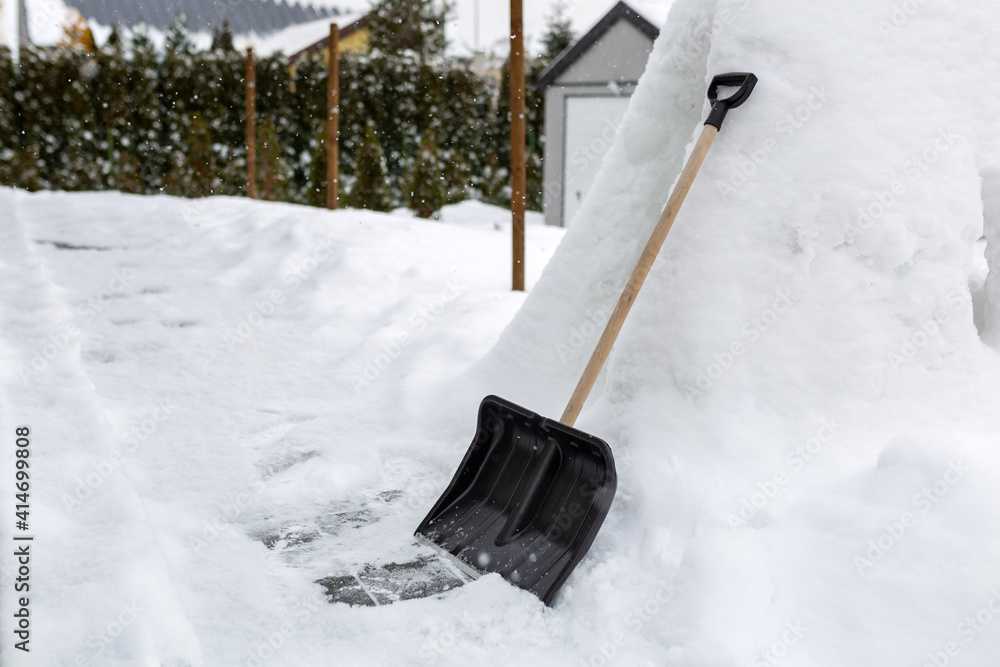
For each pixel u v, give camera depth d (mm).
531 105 15000
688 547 1876
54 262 6168
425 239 6562
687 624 1734
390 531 2332
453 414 3021
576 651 1755
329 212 7887
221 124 14211
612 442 2393
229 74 14180
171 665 1602
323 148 11914
